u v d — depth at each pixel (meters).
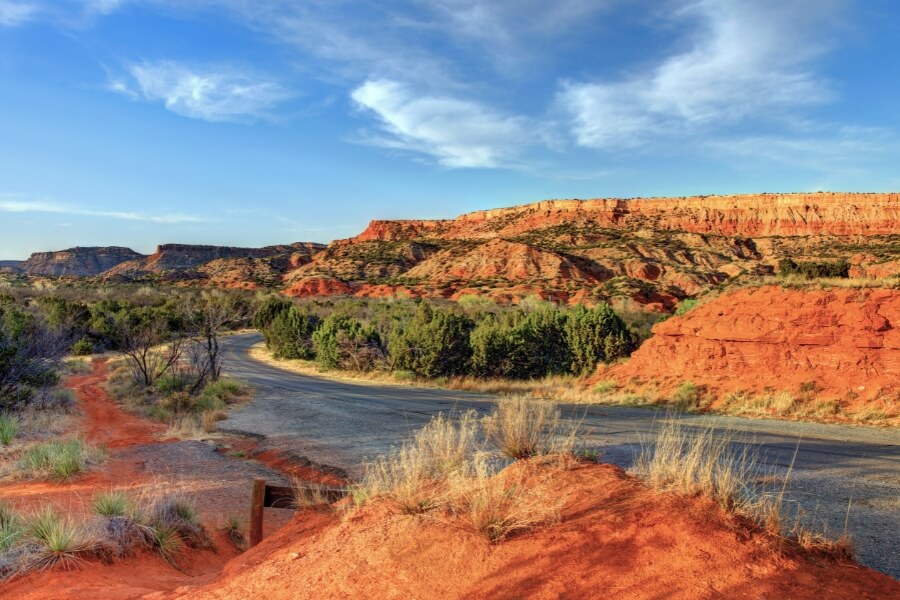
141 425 15.44
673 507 3.97
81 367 29.36
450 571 3.59
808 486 6.82
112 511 6.25
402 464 5.56
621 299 63.59
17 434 12.66
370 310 51.97
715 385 16.00
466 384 23.16
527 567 3.47
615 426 12.04
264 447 12.33
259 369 33.31
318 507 5.76
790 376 14.80
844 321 14.46
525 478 4.94
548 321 26.11
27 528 5.46
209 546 6.42
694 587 3.11
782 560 3.36
